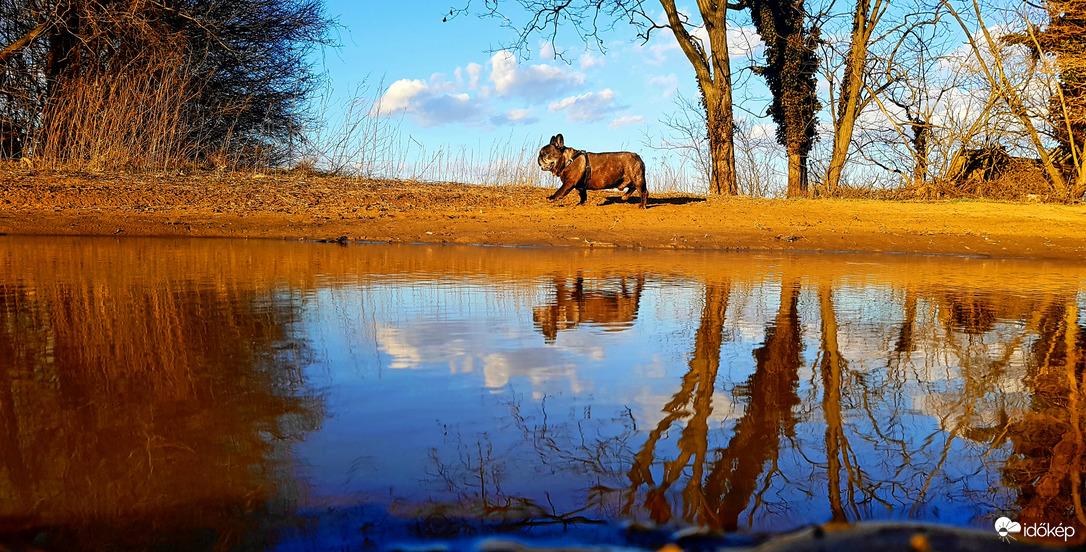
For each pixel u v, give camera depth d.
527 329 3.16
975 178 16.67
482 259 6.65
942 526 1.31
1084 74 15.25
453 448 1.65
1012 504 1.40
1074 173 16.30
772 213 10.66
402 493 1.41
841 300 4.28
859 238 9.30
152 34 14.79
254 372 2.29
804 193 17.72
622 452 1.64
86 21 14.98
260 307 3.56
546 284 4.79
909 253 8.66
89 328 2.91
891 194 16.67
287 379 2.21
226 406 1.92
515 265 6.14
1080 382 2.34
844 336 3.12
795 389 2.21
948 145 16.53
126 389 2.06
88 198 9.38
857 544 1.23
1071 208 11.79
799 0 17.44
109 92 13.39
